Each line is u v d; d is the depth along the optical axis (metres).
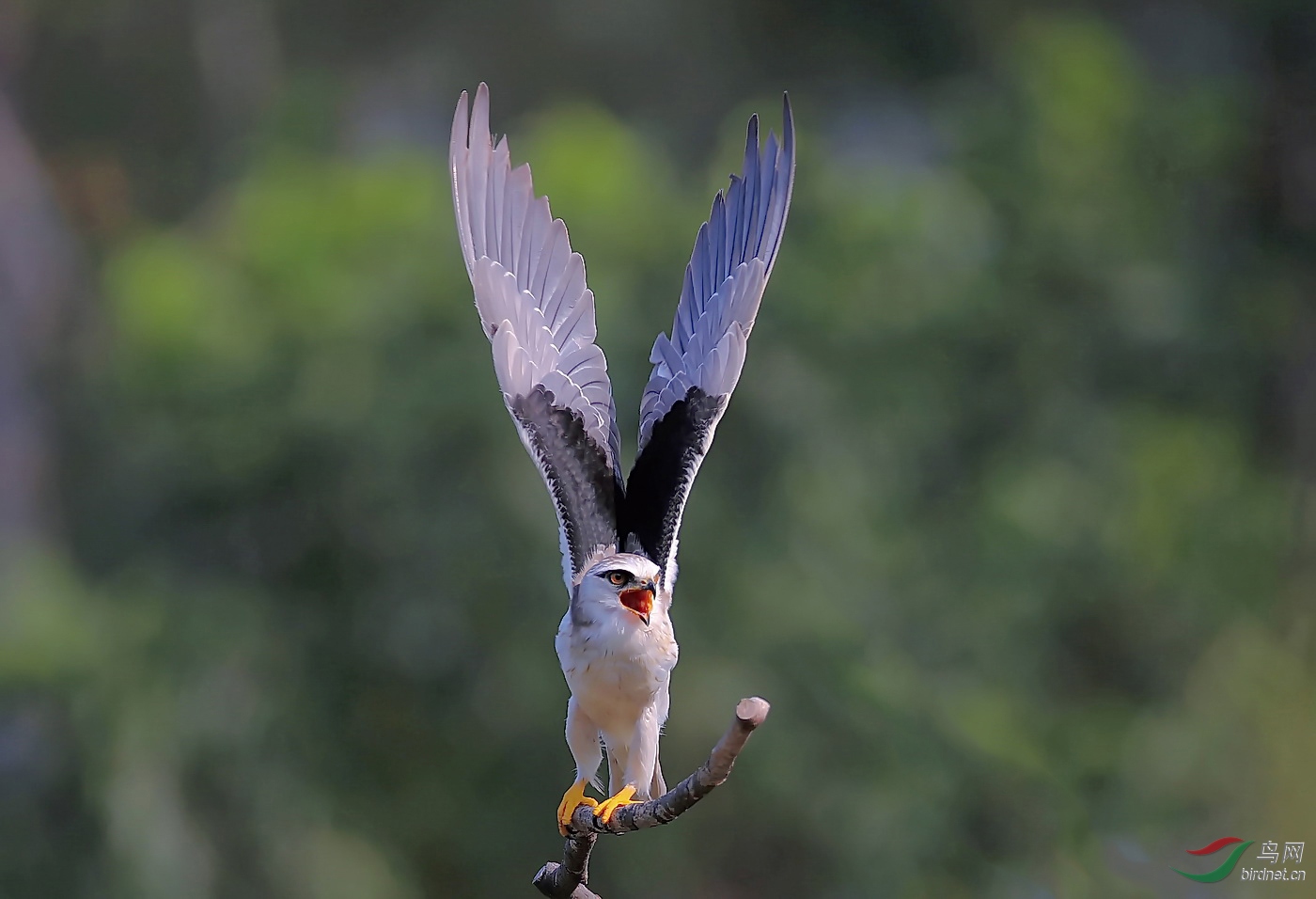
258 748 14.12
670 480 7.16
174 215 23.89
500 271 7.20
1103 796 16.27
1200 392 19.81
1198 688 16.97
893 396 16.16
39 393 21.00
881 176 17.56
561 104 23.34
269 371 14.41
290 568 14.41
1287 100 23.44
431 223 14.97
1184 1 25.16
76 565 16.70
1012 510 16.75
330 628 14.22
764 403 14.89
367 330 14.34
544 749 13.98
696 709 13.87
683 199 16.73
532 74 25.00
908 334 16.38
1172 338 18.94
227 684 14.21
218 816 14.09
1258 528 18.81
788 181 7.38
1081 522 17.27
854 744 14.41
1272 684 16.83
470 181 7.23
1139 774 16.23
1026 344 17.59
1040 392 17.64
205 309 14.82
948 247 17.22
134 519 15.00
